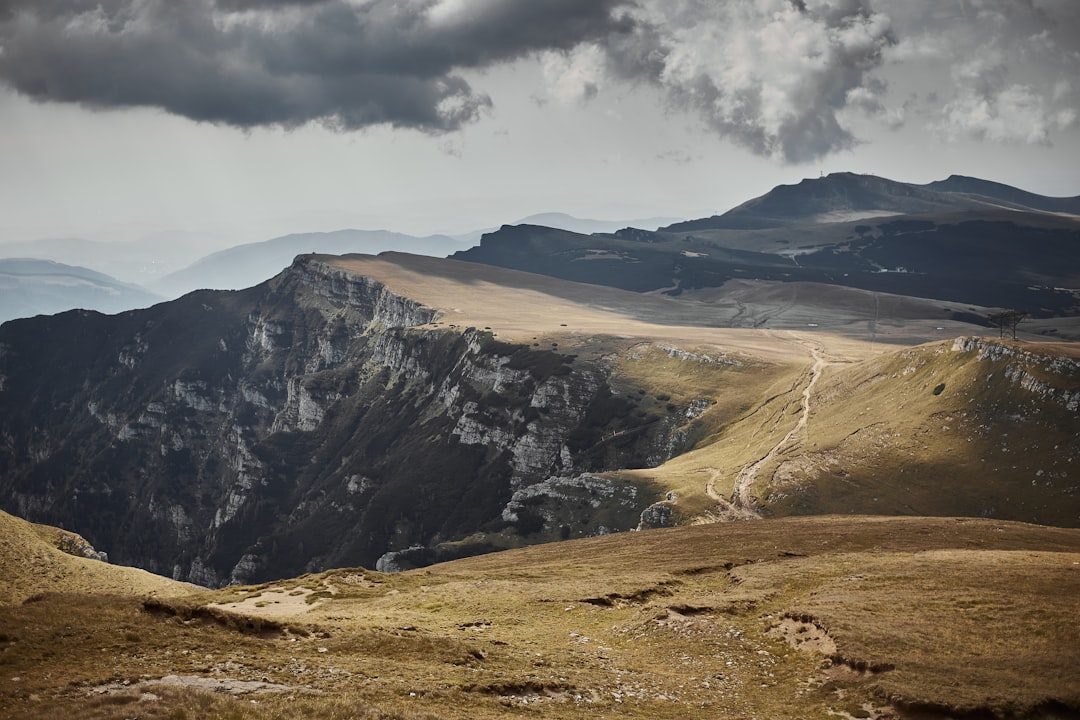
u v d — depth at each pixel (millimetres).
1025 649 46188
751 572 78125
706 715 41906
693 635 56219
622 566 89312
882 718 39875
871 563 74062
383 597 76812
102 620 48594
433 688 40594
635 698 44188
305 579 85562
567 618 64688
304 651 47125
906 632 49719
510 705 39969
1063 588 56750
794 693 45094
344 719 33375
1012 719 38469
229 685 38188
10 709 33156
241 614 52875
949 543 91750
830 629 50781
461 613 67062
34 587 107875
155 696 34688
